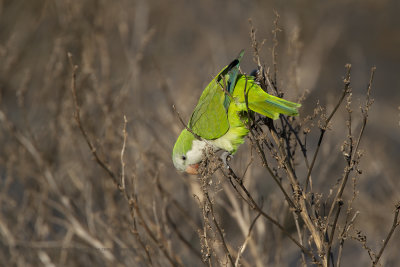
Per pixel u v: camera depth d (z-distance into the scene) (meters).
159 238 9.29
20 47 16.39
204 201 6.73
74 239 11.69
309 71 15.83
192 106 11.75
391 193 12.33
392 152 16.47
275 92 7.59
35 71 15.88
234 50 18.53
